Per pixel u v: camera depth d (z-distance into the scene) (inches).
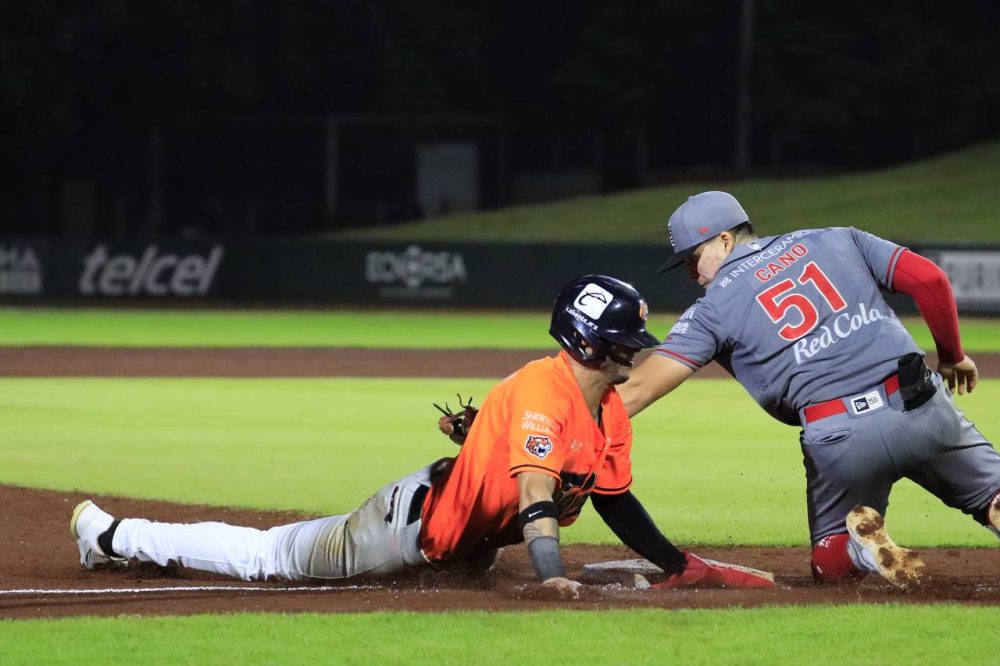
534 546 704.4
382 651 598.9
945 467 775.7
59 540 981.8
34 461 1412.4
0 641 617.3
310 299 4532.5
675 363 781.9
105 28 6481.3
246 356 2790.4
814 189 5797.2
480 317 4074.8
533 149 6830.7
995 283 3833.7
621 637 623.2
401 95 7111.2
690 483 1277.1
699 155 7175.2
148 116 6633.9
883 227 5123.0
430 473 763.4
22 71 6215.6
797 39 7066.9
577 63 7234.3
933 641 619.8
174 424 1742.1
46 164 6441.9
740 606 696.4
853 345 766.5
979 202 5255.9
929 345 3097.9
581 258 4247.0
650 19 7170.3
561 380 709.9
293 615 666.8
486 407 729.6
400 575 773.3
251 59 6811.0
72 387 2215.8
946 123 6717.5
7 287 4682.6
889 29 7091.5
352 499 1180.5
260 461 1417.3
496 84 7460.6
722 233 807.1
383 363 2650.1
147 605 707.4
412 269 4434.1
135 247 4653.1
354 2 7057.1
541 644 610.9
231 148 6692.9
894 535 1023.0
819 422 771.4
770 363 779.4
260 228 6230.3
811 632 635.5
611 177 6633.9
